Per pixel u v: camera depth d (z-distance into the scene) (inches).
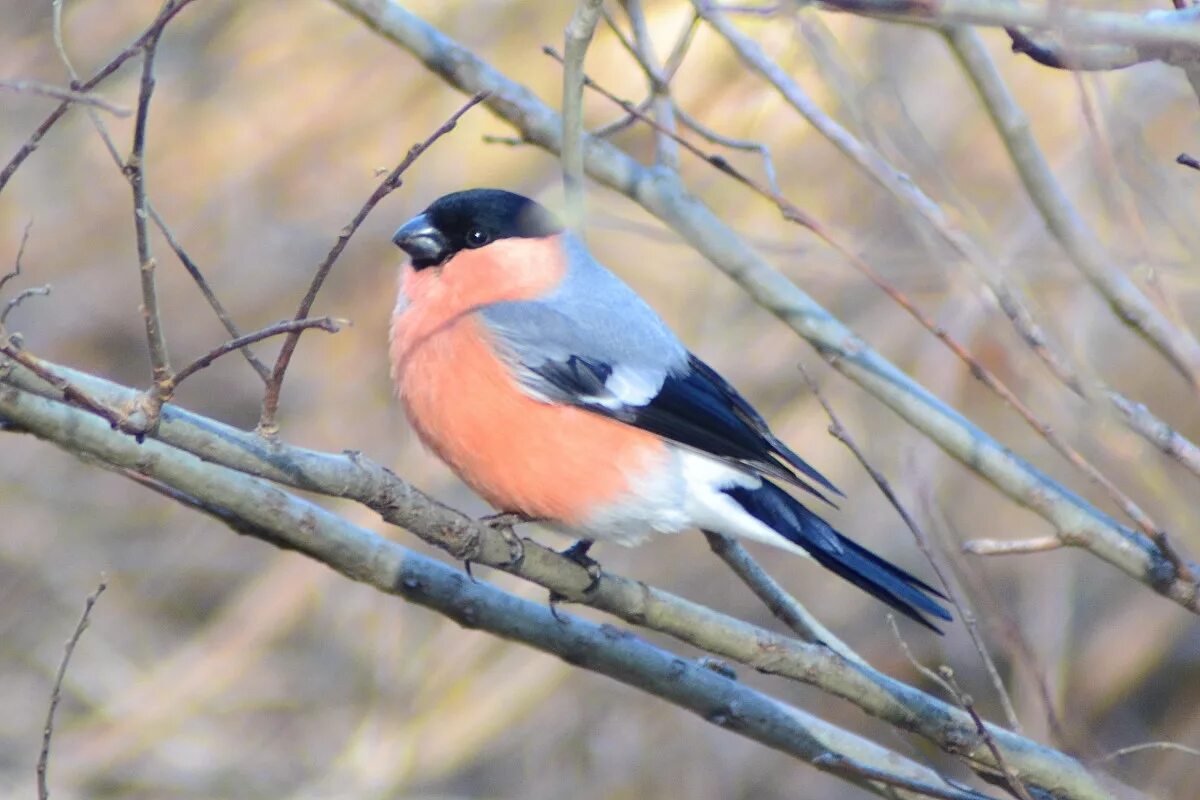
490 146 503.2
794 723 255.9
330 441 513.7
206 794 487.2
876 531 458.0
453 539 238.5
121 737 496.7
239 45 549.3
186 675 510.3
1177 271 296.8
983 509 449.1
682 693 254.5
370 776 466.6
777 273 290.8
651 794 483.8
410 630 495.2
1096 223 370.9
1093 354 404.2
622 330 307.1
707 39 446.3
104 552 566.3
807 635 273.1
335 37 541.6
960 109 439.5
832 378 472.1
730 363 474.6
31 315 568.1
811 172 446.9
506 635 254.7
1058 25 177.5
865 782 252.1
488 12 485.1
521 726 490.3
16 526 565.0
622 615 252.7
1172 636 467.5
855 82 265.1
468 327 301.4
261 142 540.1
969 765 244.5
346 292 532.1
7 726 511.2
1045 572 442.3
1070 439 348.5
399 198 520.4
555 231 320.8
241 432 215.3
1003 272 245.9
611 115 457.1
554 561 248.8
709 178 452.4
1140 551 249.4
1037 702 394.6
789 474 294.5
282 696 503.5
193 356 557.6
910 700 246.2
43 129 186.7
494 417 296.8
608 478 296.2
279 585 517.3
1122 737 454.3
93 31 564.4
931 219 235.1
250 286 542.6
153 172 549.6
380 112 528.1
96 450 217.2
